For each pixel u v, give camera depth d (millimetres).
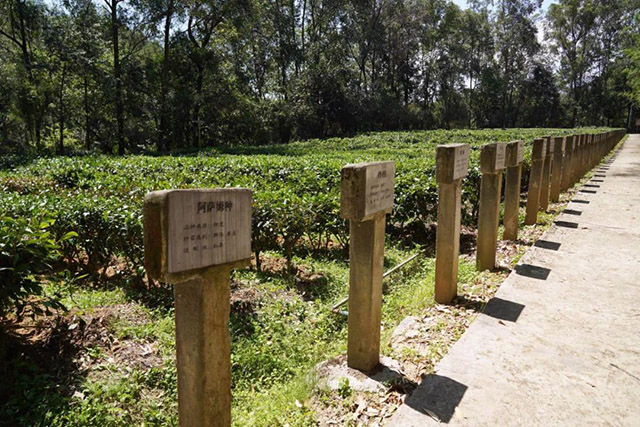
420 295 5129
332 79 41062
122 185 8008
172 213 1863
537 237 7328
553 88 67625
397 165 9414
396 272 6336
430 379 3352
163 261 1856
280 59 43562
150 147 33188
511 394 3174
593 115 75688
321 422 2986
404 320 4453
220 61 35531
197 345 2127
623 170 17734
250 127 38219
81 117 31453
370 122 47719
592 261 6086
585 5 66438
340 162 10820
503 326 4203
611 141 30812
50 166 11492
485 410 3000
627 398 3129
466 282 5422
